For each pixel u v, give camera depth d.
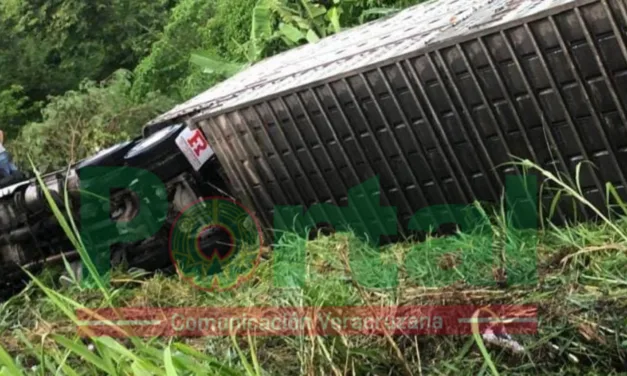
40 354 3.68
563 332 3.87
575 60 4.99
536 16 4.99
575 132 5.16
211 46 18.52
